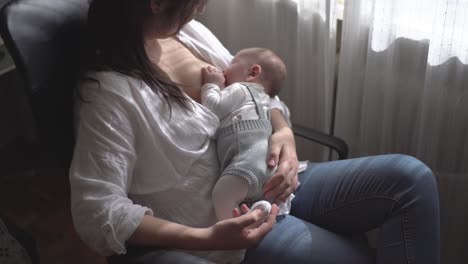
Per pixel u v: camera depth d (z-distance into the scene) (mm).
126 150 1077
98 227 1007
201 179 1187
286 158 1247
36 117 1120
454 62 1419
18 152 2266
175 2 1116
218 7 1782
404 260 1154
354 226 1294
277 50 1753
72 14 1196
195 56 1420
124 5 1130
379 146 1689
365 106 1605
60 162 1213
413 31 1451
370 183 1256
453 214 1651
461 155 1558
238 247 1042
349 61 1565
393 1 1401
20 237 1272
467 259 1735
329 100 1700
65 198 2055
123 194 1059
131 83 1114
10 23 1062
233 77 1387
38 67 1098
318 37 1604
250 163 1157
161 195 1163
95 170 1038
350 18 1493
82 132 1069
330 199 1305
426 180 1203
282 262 1164
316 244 1194
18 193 2078
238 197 1147
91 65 1143
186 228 1048
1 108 2188
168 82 1188
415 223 1174
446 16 1335
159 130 1116
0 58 1592
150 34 1188
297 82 1727
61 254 1829
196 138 1186
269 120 1303
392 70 1509
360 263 1200
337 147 1380
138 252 1028
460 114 1486
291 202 1348
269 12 1681
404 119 1617
